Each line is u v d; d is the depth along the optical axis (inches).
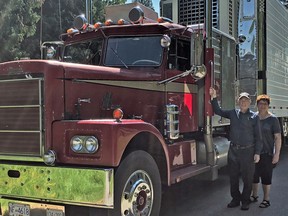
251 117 233.8
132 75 207.9
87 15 310.0
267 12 379.9
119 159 161.8
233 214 226.2
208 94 254.5
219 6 362.3
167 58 228.2
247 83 367.6
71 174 159.6
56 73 169.5
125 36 235.9
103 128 160.6
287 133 474.6
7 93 173.8
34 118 167.9
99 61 238.7
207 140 255.1
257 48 368.8
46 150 165.8
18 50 713.6
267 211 232.1
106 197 155.3
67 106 174.2
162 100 225.5
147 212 182.4
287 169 371.9
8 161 176.1
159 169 199.0
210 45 252.4
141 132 181.2
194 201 255.8
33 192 166.2
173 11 360.8
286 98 463.5
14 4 653.3
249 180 234.2
